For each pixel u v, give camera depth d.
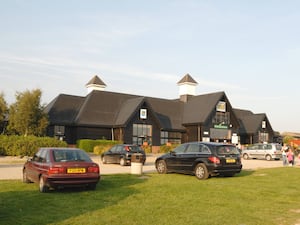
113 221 7.45
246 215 8.24
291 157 24.72
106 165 23.17
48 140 29.56
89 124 39.28
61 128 39.31
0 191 10.88
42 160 11.20
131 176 15.13
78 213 8.09
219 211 8.53
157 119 42.44
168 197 10.21
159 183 13.06
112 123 41.06
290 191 11.76
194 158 15.18
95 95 43.25
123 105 43.94
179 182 13.48
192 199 9.97
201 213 8.27
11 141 29.67
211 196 10.51
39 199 9.66
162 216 7.94
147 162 26.42
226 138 48.00
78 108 42.34
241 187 12.40
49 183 10.34
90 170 10.88
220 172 14.59
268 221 7.79
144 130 42.06
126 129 40.38
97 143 36.66
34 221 7.32
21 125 33.53
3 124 35.88
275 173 17.59
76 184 10.59
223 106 48.09
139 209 8.59
